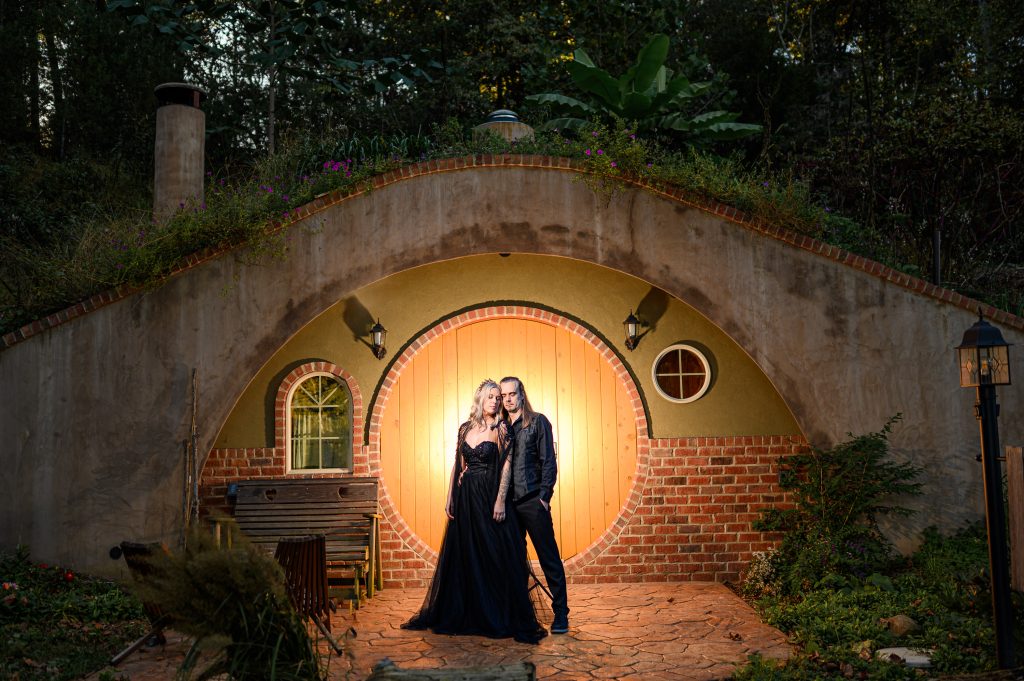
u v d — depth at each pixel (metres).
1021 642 5.30
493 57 17.05
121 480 7.65
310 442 8.34
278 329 7.86
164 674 5.34
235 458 8.15
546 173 8.09
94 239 8.45
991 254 12.07
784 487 7.86
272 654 3.32
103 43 18.38
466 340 8.56
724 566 8.22
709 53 18.56
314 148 12.27
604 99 12.89
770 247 7.95
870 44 17.80
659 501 8.27
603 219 8.04
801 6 19.44
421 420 8.48
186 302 7.80
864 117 16.83
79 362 7.72
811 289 7.91
